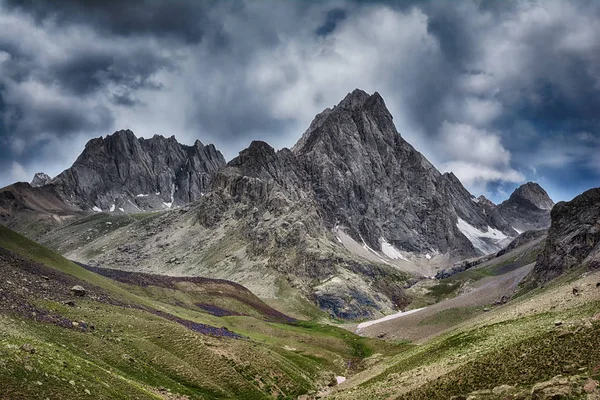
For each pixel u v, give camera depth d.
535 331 66.69
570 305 77.75
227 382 82.00
